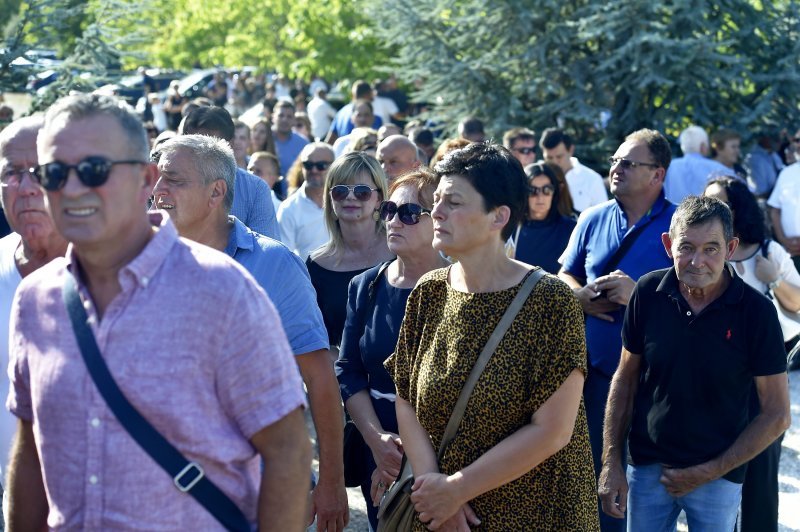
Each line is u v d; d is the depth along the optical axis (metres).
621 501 4.11
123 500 2.36
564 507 3.26
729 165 10.72
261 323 2.43
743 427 4.06
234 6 33.50
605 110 13.34
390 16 13.99
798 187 9.98
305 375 3.81
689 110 12.99
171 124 24.06
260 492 2.51
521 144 9.12
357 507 6.19
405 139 6.96
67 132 2.37
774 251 5.88
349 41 25.31
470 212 3.22
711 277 3.90
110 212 2.38
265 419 2.43
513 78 13.84
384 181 5.13
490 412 3.20
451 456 3.28
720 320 3.95
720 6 13.10
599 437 4.98
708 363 3.96
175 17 34.47
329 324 5.07
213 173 3.82
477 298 3.27
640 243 5.09
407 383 3.50
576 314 3.18
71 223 2.38
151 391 2.35
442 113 14.29
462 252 3.27
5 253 3.61
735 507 4.13
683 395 4.01
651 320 4.09
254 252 3.85
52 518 2.46
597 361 4.98
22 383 2.59
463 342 3.25
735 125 13.03
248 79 28.73
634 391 4.23
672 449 4.07
